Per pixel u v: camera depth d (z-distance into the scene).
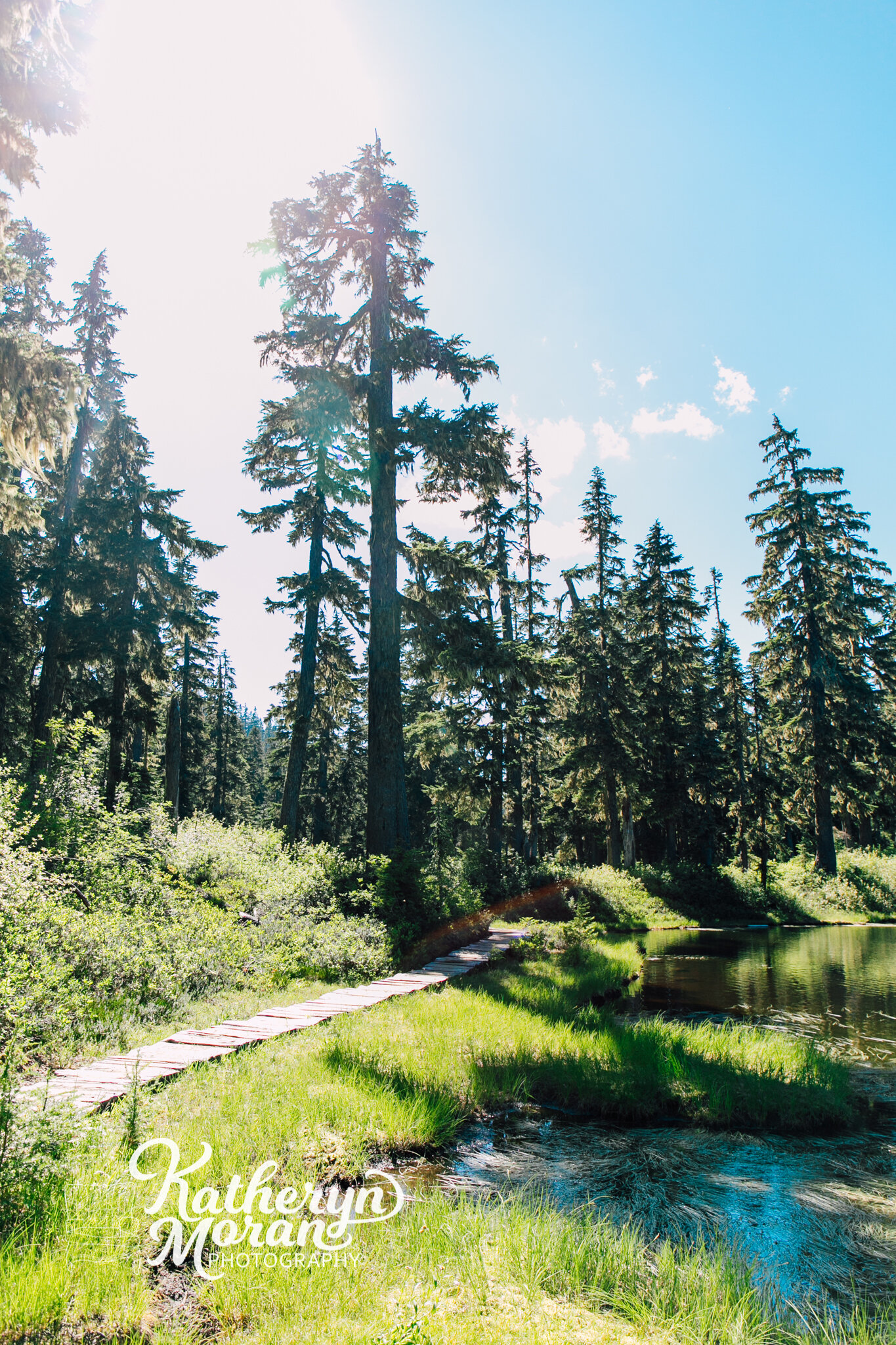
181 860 15.05
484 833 36.66
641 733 35.84
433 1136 6.04
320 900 15.70
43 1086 5.57
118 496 26.31
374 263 20.05
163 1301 3.56
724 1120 7.12
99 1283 3.45
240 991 10.38
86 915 10.46
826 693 35.25
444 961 14.72
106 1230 3.79
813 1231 4.91
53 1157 4.21
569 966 15.58
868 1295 4.13
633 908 29.11
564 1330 3.43
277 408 24.22
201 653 44.62
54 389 15.15
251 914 13.87
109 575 24.95
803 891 34.19
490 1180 5.56
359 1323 3.37
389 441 18.22
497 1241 4.20
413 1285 3.76
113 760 24.06
